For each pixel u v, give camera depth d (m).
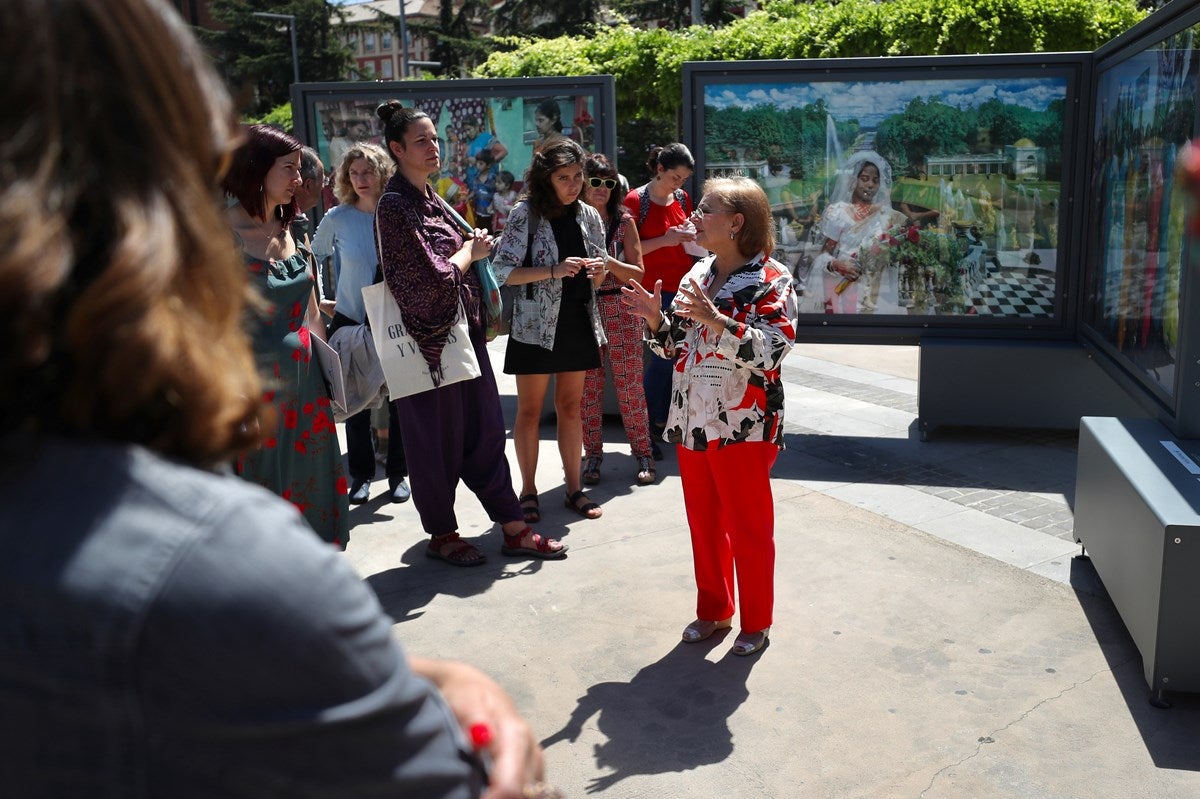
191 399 0.64
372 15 68.81
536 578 4.15
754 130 6.08
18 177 0.57
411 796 0.66
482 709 0.83
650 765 2.83
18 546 0.58
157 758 0.59
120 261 0.58
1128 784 2.68
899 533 4.50
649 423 6.02
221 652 0.58
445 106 6.49
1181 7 4.02
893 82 5.89
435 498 4.25
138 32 0.62
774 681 3.27
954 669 3.31
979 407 5.95
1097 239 5.55
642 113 15.85
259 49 42.81
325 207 6.49
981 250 5.98
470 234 4.23
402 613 3.85
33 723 0.59
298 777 0.62
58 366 0.60
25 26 0.58
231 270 0.68
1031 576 4.02
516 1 37.00
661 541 4.51
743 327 3.11
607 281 5.19
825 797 2.66
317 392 3.48
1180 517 2.96
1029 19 12.10
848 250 6.15
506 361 4.71
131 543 0.58
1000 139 5.83
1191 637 2.97
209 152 0.67
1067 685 3.19
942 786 2.69
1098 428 3.87
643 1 32.25
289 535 0.63
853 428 6.32
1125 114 4.98
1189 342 3.65
